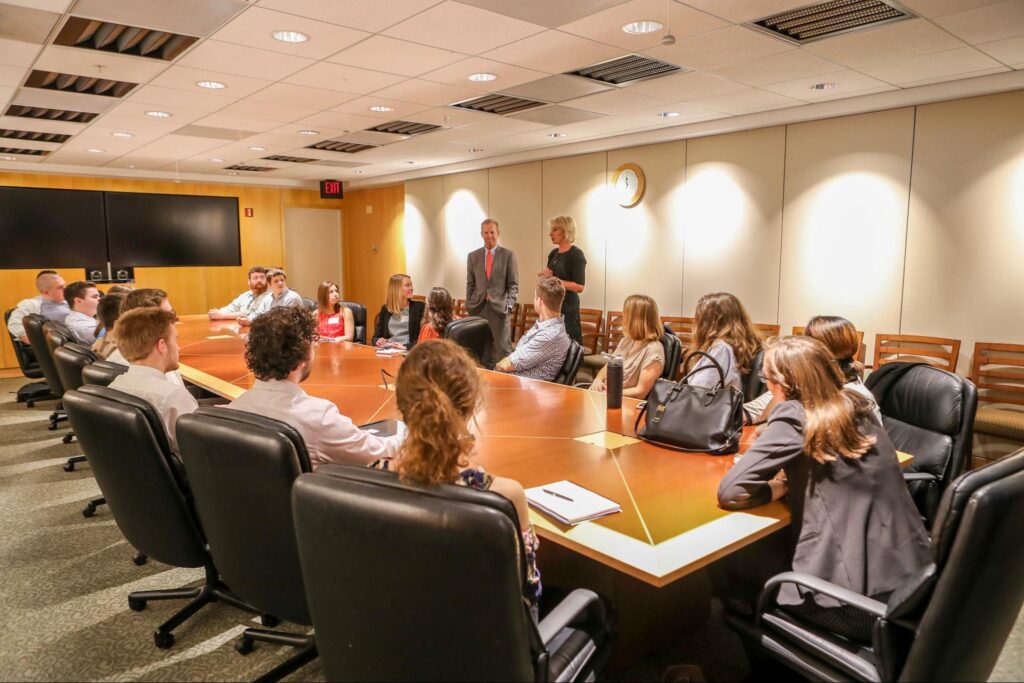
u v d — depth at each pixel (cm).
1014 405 466
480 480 137
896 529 155
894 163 507
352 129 638
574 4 318
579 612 134
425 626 108
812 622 156
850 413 161
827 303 555
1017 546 120
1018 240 452
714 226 625
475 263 567
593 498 172
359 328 594
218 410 171
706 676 205
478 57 404
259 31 355
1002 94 451
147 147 733
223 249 1030
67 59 405
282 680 206
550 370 373
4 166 840
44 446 473
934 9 327
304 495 113
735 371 271
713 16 336
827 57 407
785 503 173
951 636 121
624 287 710
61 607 252
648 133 649
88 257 902
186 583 271
